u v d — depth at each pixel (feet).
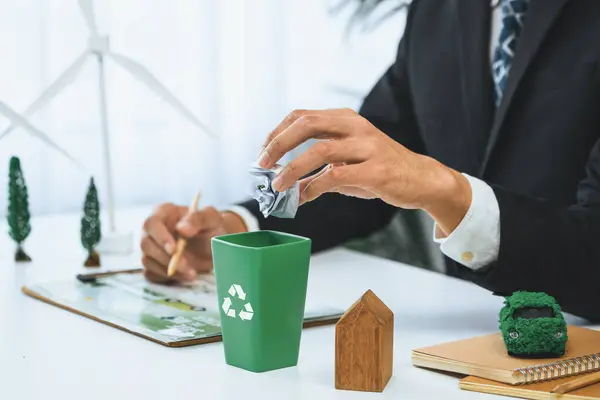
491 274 4.07
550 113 5.70
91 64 10.98
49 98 5.47
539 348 3.27
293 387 3.22
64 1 10.67
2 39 10.47
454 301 4.55
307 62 12.63
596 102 5.59
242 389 3.20
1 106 5.33
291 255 3.34
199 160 12.03
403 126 6.77
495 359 3.29
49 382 3.28
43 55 10.62
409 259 8.45
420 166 3.80
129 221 7.17
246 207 5.52
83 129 11.08
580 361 3.24
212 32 11.93
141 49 11.50
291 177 3.40
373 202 6.08
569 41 5.65
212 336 3.78
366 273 5.20
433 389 3.19
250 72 12.32
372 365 3.15
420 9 6.65
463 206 3.96
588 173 4.89
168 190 11.88
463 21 6.17
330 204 5.91
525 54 5.67
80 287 4.73
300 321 3.45
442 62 6.42
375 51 12.67
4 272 5.22
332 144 3.51
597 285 4.11
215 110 12.06
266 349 3.38
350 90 12.71
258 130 12.48
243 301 3.35
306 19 12.53
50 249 5.90
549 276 4.07
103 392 3.18
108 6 11.09
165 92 5.60
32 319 4.16
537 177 5.75
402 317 4.24
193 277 4.89
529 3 5.71
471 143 6.15
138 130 11.55
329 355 3.61
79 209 11.14
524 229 4.02
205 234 5.15
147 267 4.89
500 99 5.98
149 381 3.29
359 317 3.15
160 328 3.91
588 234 4.10
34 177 10.80
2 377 3.33
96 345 3.73
